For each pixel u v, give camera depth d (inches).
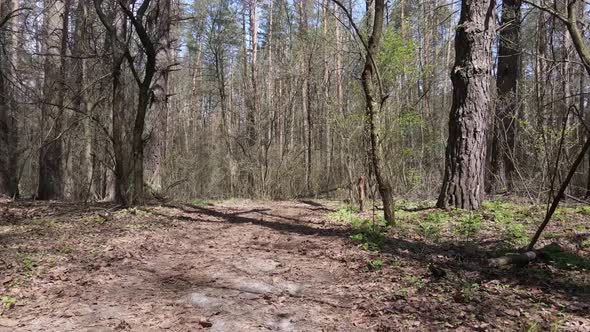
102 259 256.8
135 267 243.6
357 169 510.0
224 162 840.3
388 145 514.6
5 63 598.9
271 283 218.2
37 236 314.3
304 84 860.6
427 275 216.8
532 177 444.1
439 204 391.2
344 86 673.6
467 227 313.1
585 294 185.9
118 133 448.8
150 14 548.7
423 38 749.9
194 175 775.1
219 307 186.2
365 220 363.3
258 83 942.4
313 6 882.8
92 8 550.6
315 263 251.6
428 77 690.8
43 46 595.2
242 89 1000.9
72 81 552.1
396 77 531.2
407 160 631.8
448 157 387.9
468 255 250.7
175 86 1219.2
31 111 684.1
